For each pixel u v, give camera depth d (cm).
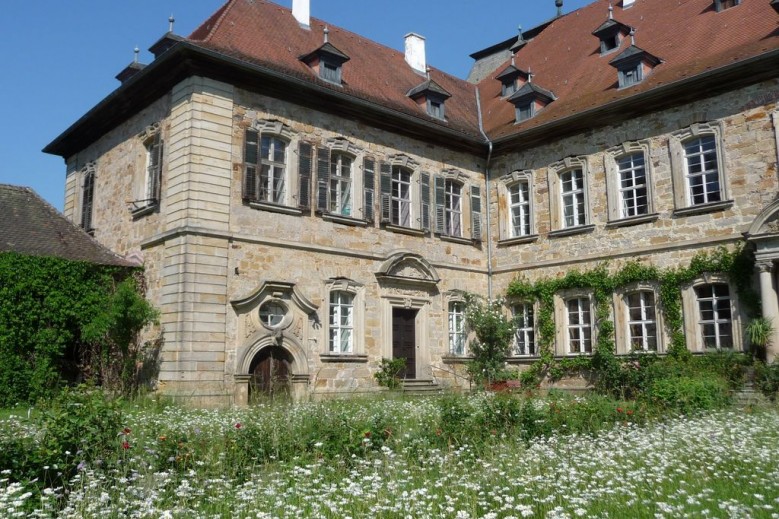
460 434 1109
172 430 1061
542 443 1101
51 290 1947
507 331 2438
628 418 1352
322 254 2184
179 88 2011
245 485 832
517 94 2672
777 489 805
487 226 2733
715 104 2106
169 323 1891
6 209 2141
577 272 2398
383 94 2553
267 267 2044
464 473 917
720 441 1095
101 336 1900
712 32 2316
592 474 897
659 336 2167
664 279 2162
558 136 2514
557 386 2392
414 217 2491
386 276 2319
